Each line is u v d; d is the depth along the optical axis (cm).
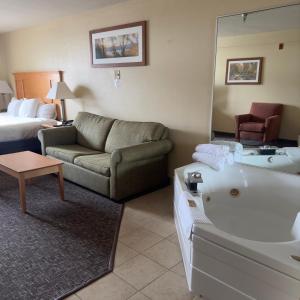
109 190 308
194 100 326
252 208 263
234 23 278
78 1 365
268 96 267
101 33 406
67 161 359
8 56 646
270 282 136
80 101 477
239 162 284
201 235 158
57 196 327
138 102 388
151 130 337
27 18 472
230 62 288
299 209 241
